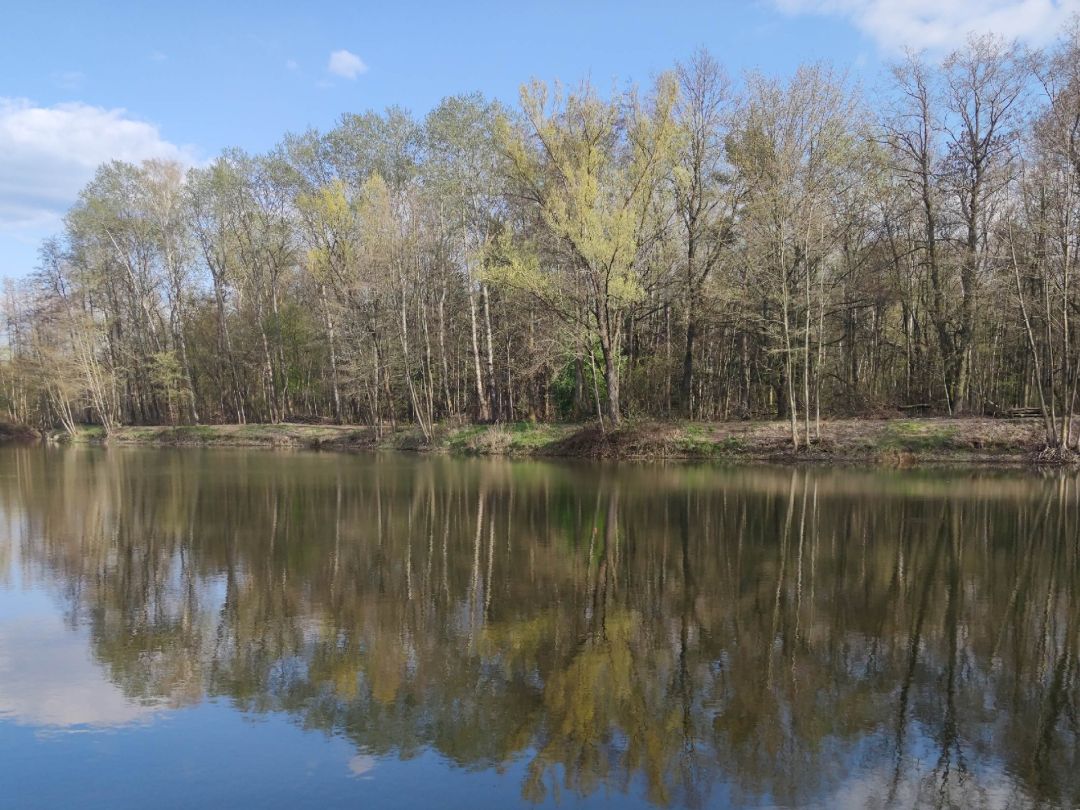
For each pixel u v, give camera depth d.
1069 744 5.71
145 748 5.69
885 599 9.49
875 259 31.27
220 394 51.31
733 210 29.08
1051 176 22.98
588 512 16.16
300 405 54.69
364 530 14.34
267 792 5.05
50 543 13.24
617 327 30.20
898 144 29.30
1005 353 34.06
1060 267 23.62
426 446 34.44
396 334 37.00
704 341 35.19
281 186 42.50
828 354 31.11
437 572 11.00
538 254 29.55
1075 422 25.47
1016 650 7.70
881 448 25.94
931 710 6.30
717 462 26.80
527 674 7.10
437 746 5.70
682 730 5.95
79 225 47.03
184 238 48.12
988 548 12.35
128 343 52.12
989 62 27.36
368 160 38.28
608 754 5.57
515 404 39.97
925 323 31.86
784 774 5.28
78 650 7.85
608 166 28.45
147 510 16.92
